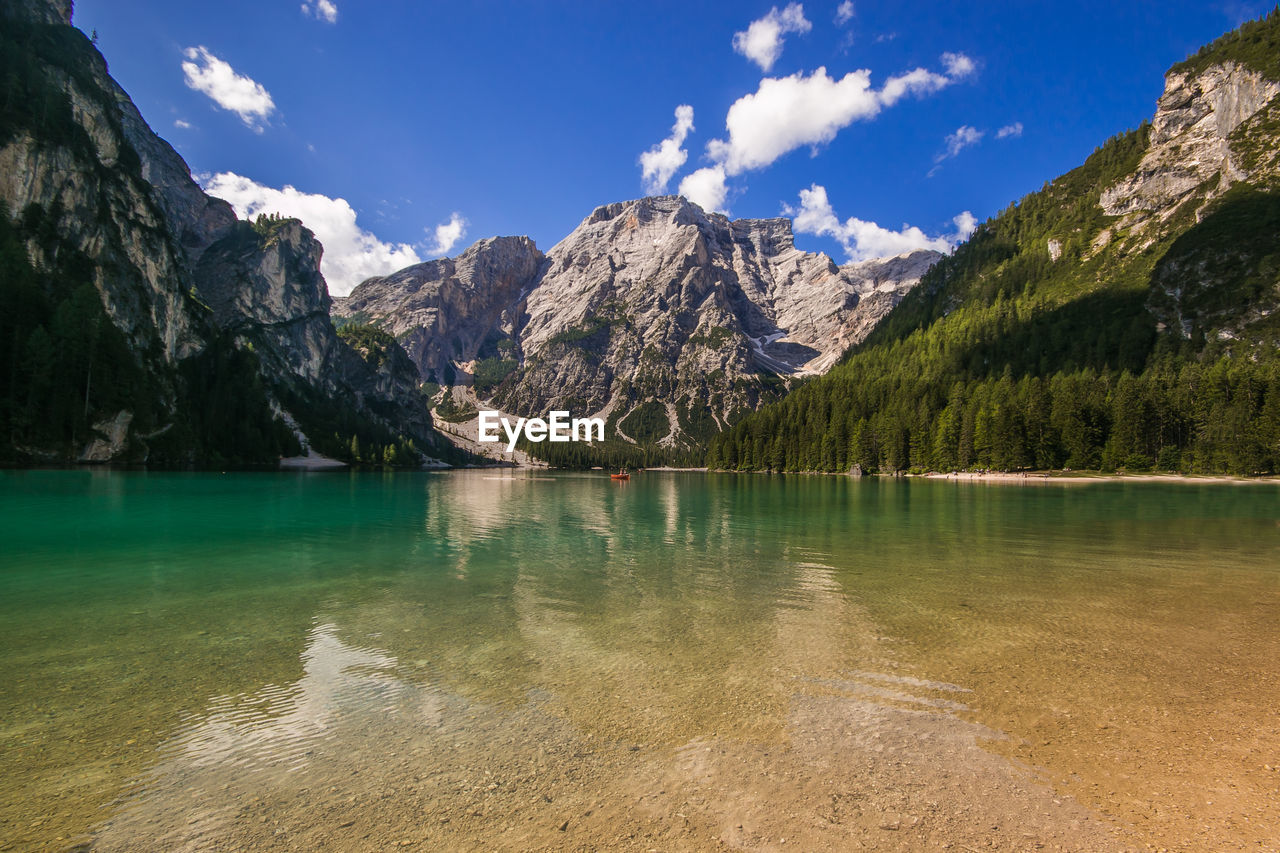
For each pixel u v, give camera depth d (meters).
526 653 10.30
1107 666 9.73
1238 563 19.89
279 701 8.17
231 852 4.95
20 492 46.22
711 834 5.28
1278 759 6.75
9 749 6.72
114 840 5.09
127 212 124.88
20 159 101.12
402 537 26.81
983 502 50.94
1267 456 85.25
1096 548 23.52
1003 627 12.03
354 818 5.47
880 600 14.46
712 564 19.86
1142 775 6.37
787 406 165.75
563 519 36.53
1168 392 100.12
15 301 83.69
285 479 83.88
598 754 6.75
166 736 7.10
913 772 6.40
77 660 9.83
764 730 7.37
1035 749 6.95
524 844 5.09
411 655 10.19
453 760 6.60
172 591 15.35
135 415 96.38
